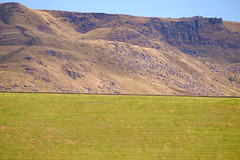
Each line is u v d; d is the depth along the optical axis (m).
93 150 30.84
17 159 29.17
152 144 32.06
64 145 31.59
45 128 34.50
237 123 36.59
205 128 35.41
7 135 32.97
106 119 36.69
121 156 29.94
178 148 31.52
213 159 29.88
